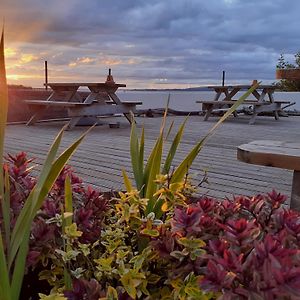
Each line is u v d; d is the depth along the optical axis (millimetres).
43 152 4121
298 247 832
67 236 908
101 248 1053
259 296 648
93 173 3082
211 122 7578
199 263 828
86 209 1144
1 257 734
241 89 7934
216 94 8266
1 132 796
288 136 5539
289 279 651
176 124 7172
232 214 1035
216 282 687
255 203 1094
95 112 6230
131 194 1028
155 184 1089
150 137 5281
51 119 7414
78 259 979
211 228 927
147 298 829
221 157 3828
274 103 7797
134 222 986
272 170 3217
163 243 873
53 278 957
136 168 1152
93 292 802
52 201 1135
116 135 5500
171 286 885
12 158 1333
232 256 721
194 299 766
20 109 7203
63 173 1248
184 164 1099
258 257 703
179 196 1066
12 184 1147
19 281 791
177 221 901
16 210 1013
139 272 860
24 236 807
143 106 9188
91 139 5062
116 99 6551
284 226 920
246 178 2947
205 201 1054
